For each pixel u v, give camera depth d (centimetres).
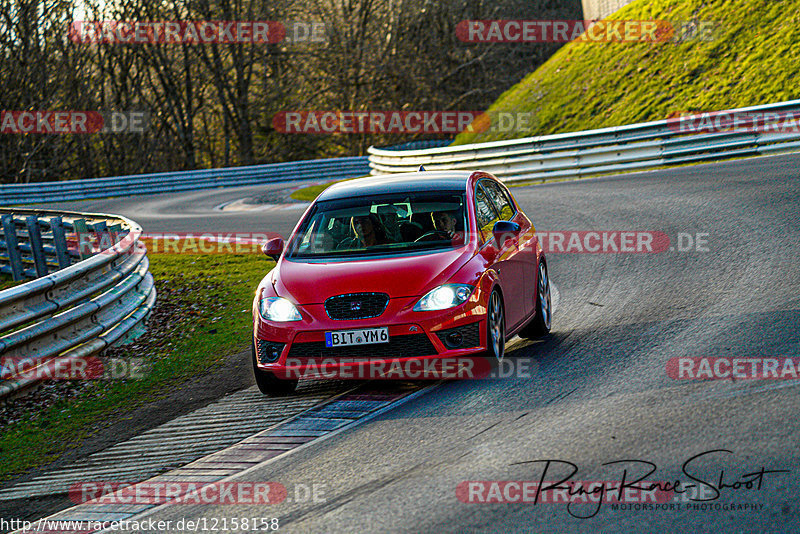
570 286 3628
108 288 3653
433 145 13638
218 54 19388
